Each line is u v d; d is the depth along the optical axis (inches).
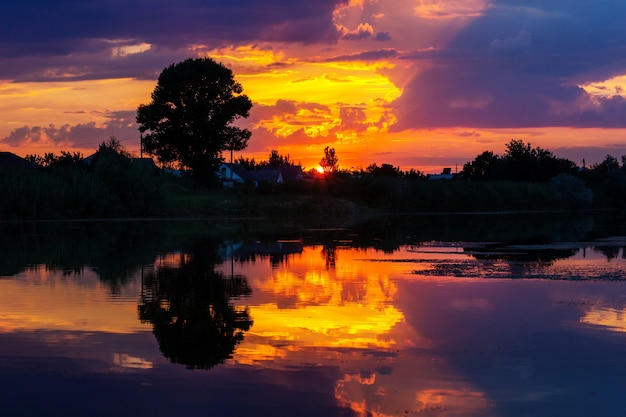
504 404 478.0
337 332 684.7
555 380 528.1
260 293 923.4
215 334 676.1
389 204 4392.2
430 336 667.4
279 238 1957.4
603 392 501.4
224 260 1328.7
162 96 3875.5
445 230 2406.5
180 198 3567.9
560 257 1398.9
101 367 561.0
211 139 3919.8
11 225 2507.4
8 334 674.2
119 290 944.3
